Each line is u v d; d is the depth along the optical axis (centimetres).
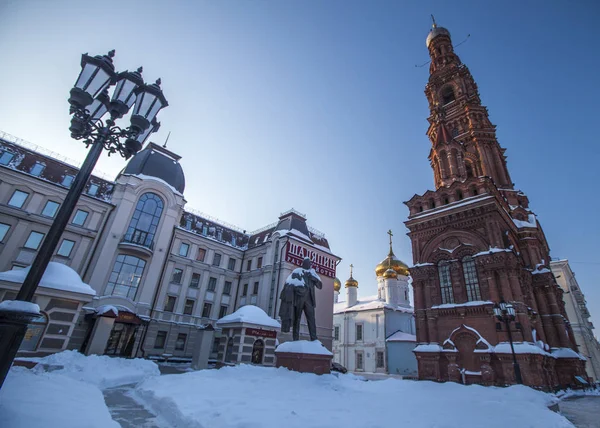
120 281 3084
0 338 439
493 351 2191
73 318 1532
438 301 2675
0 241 2670
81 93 651
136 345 3045
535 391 1545
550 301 2911
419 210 3198
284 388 1029
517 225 3259
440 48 4856
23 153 3030
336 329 5391
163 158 3822
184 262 3703
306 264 1702
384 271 5772
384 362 4456
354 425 643
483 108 3869
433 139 4019
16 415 487
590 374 4612
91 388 949
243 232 4694
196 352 2134
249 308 2255
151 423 693
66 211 573
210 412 674
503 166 3869
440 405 1017
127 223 3250
